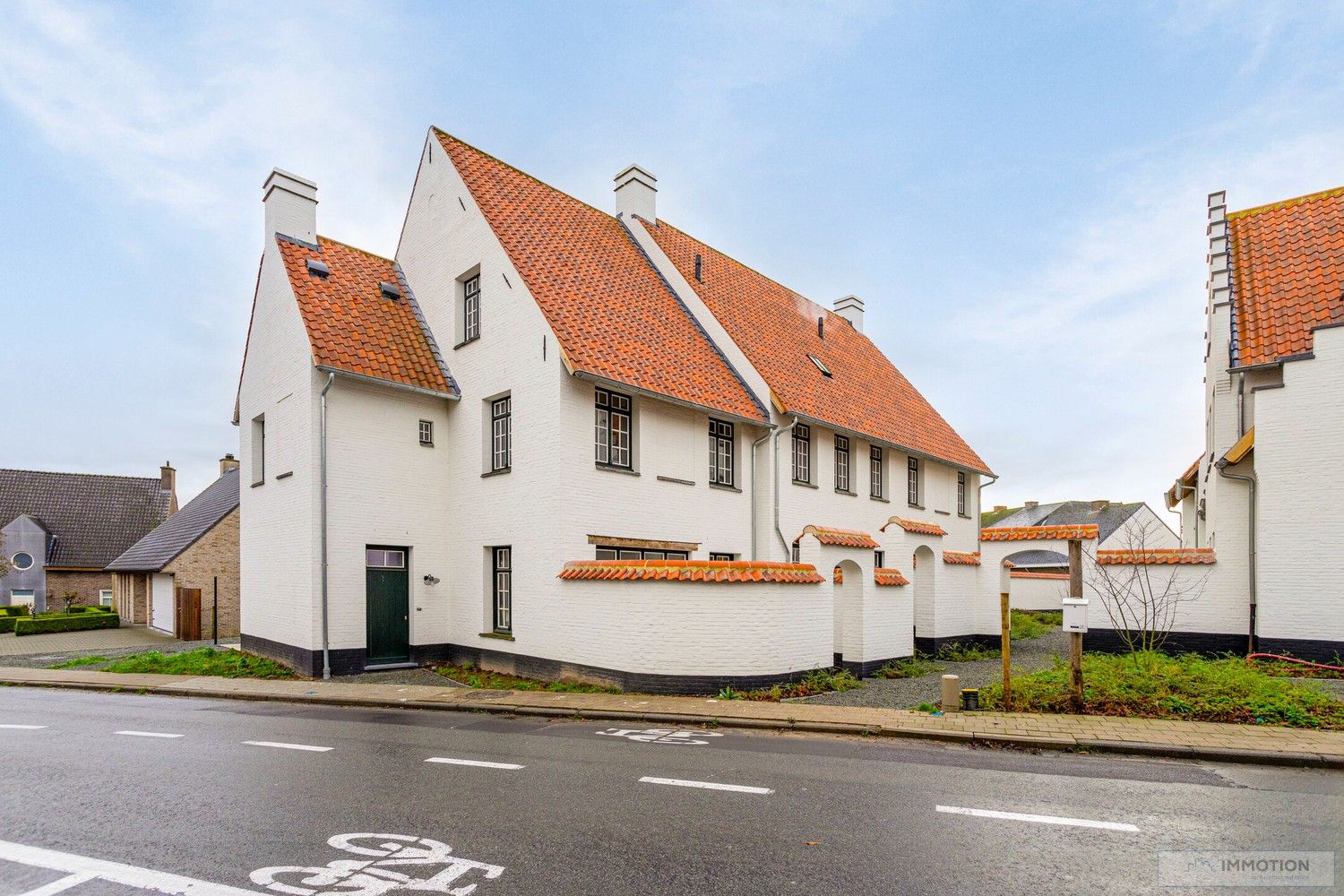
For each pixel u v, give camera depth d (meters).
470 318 16.62
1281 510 14.05
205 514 27.75
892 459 22.59
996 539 18.80
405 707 11.45
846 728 9.22
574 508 13.79
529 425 14.41
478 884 4.63
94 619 29.11
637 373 14.79
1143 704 9.74
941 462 25.06
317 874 4.80
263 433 17.55
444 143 17.47
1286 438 14.11
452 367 16.52
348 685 13.19
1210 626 15.16
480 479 15.53
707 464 16.62
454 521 16.16
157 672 15.54
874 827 5.63
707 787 6.72
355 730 9.48
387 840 5.38
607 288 17.08
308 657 14.16
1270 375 15.49
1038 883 4.66
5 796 6.51
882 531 16.27
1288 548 13.95
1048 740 8.30
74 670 16.17
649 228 20.42
